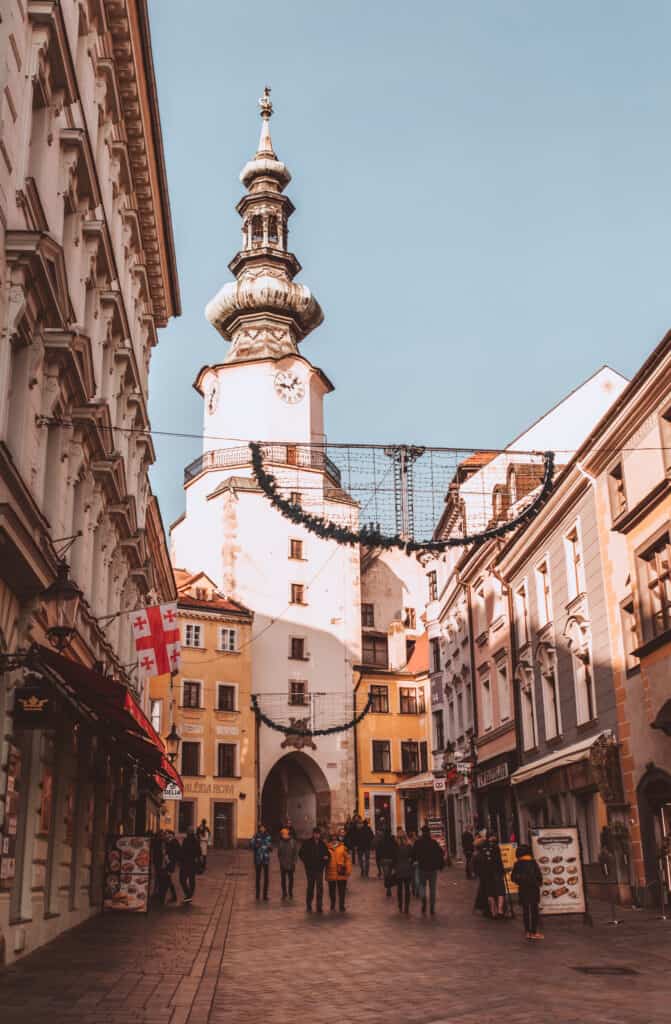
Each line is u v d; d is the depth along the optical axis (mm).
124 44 23844
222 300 75375
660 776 23797
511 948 16953
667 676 23438
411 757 70562
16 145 14375
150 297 34250
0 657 14062
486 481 39281
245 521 68438
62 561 17031
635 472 25734
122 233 28016
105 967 14391
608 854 26375
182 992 12391
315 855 24453
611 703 27422
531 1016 10961
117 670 27719
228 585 66812
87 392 19469
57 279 15734
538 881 18328
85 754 21391
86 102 21328
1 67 13281
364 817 67688
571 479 29750
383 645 76125
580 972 14227
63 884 19203
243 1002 12008
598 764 26688
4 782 14094
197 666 61438
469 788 44562
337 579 70875
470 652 44562
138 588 33000
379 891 30344
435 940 18156
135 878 23109
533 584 35312
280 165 78688
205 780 60000
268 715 65188
